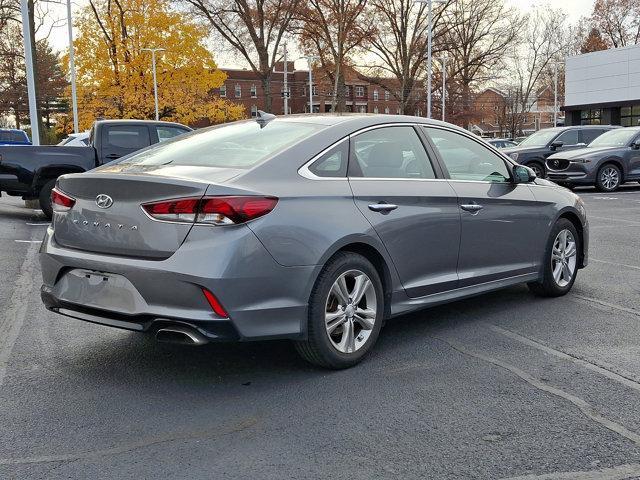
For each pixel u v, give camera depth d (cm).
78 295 394
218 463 300
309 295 389
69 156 1147
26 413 357
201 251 353
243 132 461
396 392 384
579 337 490
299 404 368
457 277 497
